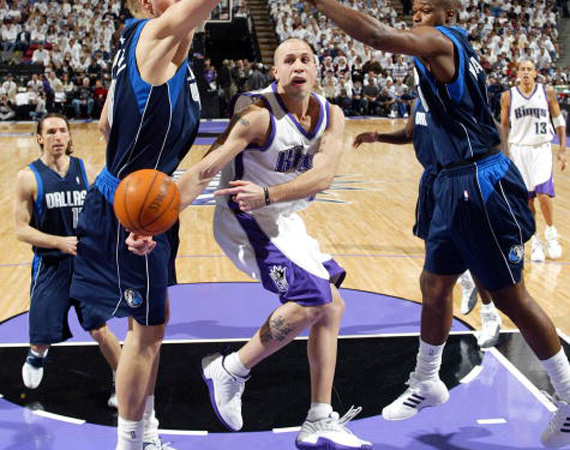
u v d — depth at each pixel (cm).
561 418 279
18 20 1972
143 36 232
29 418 319
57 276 335
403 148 1370
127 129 239
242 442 296
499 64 1938
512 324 441
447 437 302
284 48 264
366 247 641
